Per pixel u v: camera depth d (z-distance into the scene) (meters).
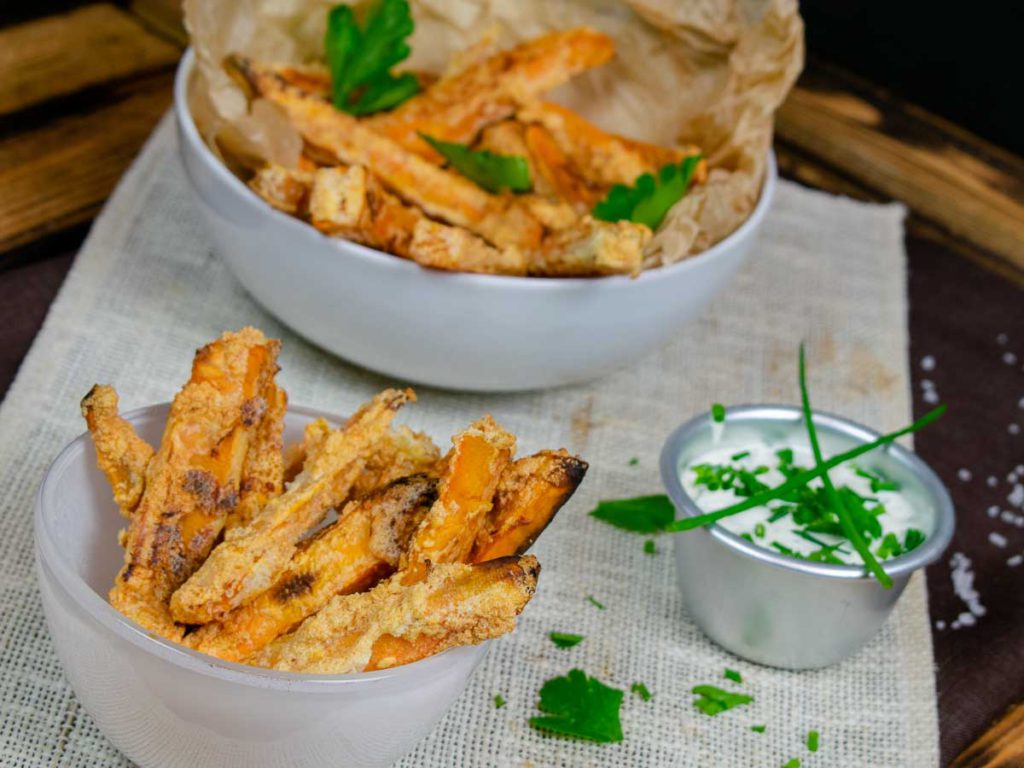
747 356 0.55
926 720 0.43
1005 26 0.71
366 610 0.35
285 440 0.40
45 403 0.46
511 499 0.37
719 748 0.41
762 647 0.43
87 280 0.51
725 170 0.52
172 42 0.63
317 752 0.35
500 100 0.51
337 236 0.45
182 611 0.35
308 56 0.54
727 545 0.41
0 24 0.61
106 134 0.58
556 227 0.48
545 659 0.43
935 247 0.63
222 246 0.48
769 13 0.51
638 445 0.50
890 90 0.73
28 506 0.43
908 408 0.54
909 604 0.46
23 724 0.39
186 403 0.37
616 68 0.55
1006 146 0.73
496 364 0.47
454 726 0.41
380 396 0.38
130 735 0.36
